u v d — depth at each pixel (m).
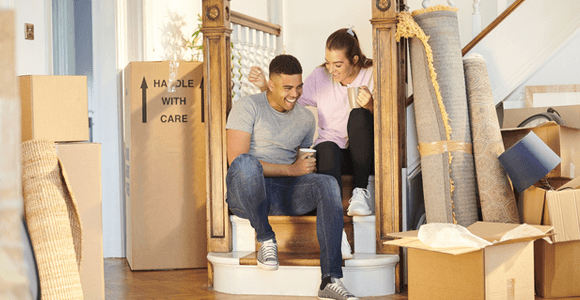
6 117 0.59
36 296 0.94
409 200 2.79
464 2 4.07
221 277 2.55
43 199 1.09
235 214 2.56
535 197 2.33
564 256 2.31
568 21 2.85
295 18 4.21
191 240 3.10
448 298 1.92
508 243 1.89
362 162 2.63
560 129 2.53
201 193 3.09
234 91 3.38
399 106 2.67
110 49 3.54
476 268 1.83
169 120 3.08
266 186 2.56
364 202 2.58
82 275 2.07
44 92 2.10
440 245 1.90
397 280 2.51
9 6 0.60
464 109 2.58
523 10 2.89
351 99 2.88
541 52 2.88
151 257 3.08
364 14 4.04
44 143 1.16
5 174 0.59
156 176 3.07
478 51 2.90
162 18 3.94
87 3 3.61
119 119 3.54
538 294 2.36
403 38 2.75
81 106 2.17
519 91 3.10
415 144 2.81
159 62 3.07
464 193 2.52
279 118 2.68
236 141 2.60
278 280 2.45
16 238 0.59
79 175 2.07
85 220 2.08
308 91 3.07
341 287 2.22
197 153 3.09
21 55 2.95
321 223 2.29
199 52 4.36
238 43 3.52
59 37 3.59
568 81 3.01
